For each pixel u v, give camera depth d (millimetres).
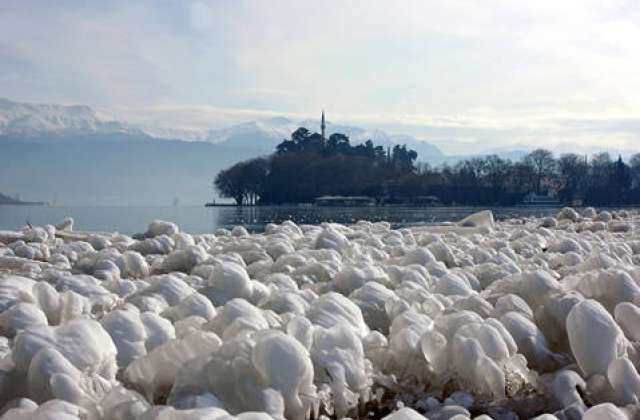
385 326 6059
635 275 7609
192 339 4172
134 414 3408
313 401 3879
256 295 6773
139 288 7594
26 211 94312
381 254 11055
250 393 3744
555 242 13680
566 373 4453
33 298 5977
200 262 9805
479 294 7211
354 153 188625
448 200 127562
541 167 131625
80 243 12984
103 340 4207
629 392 4316
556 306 5469
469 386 4461
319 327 4637
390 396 4445
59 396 3676
